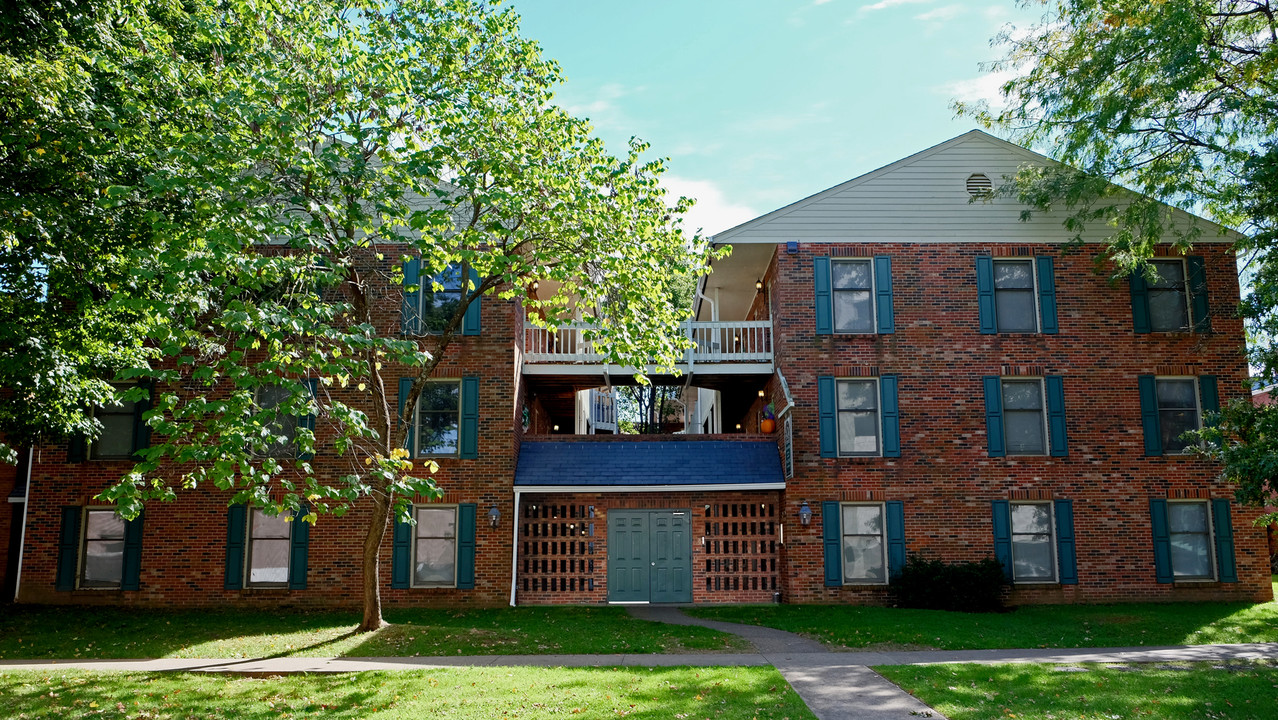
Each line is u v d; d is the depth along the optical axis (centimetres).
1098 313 1962
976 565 1816
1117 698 1069
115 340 1481
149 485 1878
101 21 1291
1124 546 1886
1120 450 1917
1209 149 1792
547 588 1941
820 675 1197
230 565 1883
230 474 1070
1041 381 1955
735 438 2073
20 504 2172
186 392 1927
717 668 1234
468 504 1917
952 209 2003
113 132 1265
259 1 1331
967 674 1187
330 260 1345
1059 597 1866
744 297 2552
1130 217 1830
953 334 1956
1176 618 1662
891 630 1532
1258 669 1228
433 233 1383
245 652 1401
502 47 1491
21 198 1199
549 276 1452
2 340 1247
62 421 1485
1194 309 1964
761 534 1978
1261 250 1616
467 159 1409
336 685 1152
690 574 1952
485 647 1416
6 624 1667
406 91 1385
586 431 3012
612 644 1443
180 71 1299
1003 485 1905
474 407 1950
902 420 1930
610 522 1973
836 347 1961
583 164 1477
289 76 1284
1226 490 1906
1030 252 1984
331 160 1227
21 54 1198
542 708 1021
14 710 1048
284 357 1154
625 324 1421
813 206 2009
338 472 1909
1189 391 1962
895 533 1889
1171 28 1636
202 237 1095
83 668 1284
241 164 1213
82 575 1900
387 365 1966
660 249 1459
